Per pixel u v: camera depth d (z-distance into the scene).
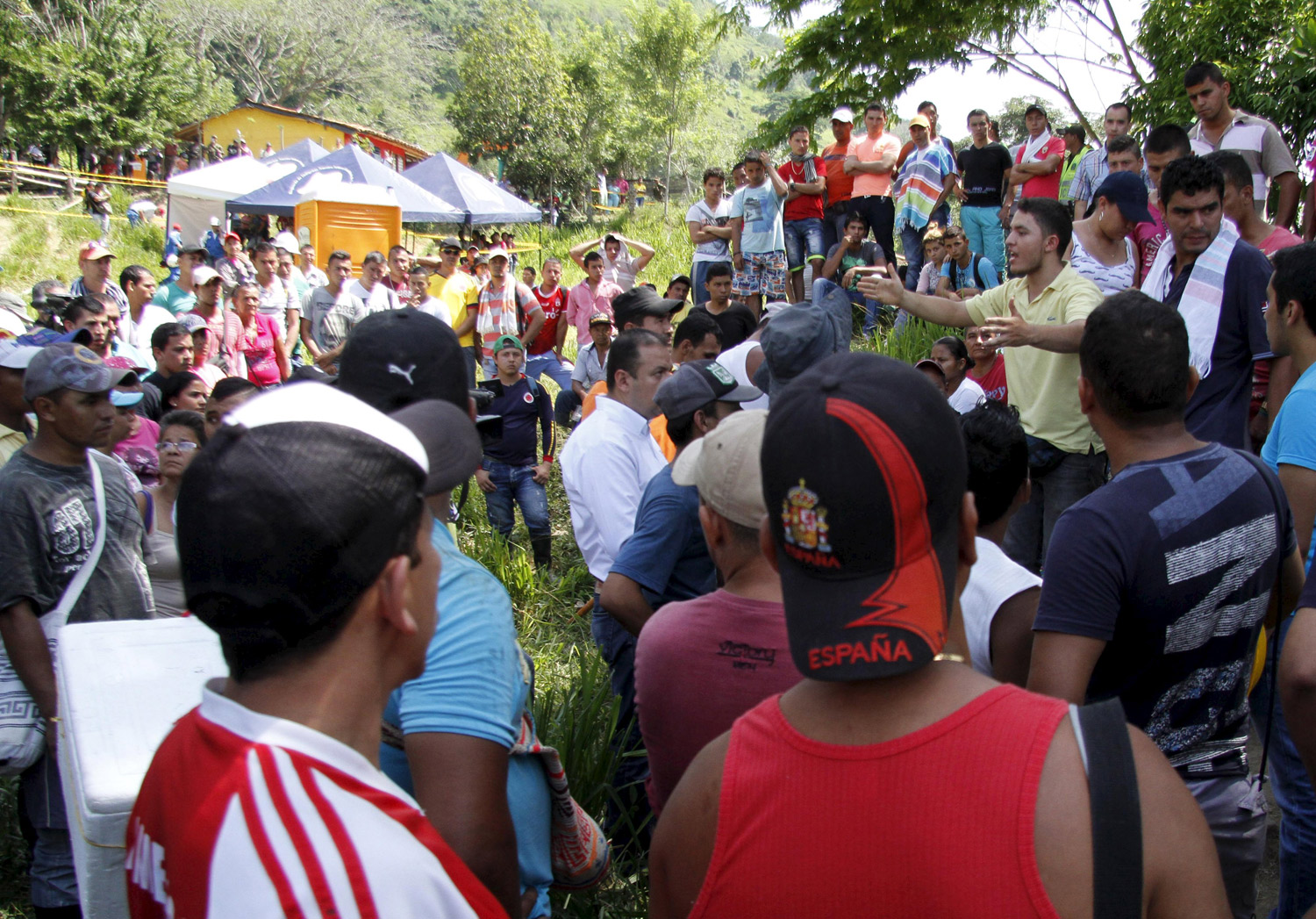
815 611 1.15
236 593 1.07
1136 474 2.09
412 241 26.89
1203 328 3.68
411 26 83.38
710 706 2.10
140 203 27.23
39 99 38.53
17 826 3.68
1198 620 2.03
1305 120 8.52
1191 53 10.20
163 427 4.05
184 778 1.11
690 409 3.36
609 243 11.28
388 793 1.12
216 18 63.88
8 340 3.82
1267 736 2.28
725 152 43.09
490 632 1.70
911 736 1.14
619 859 3.20
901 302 4.54
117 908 1.67
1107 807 1.07
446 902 1.09
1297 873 2.52
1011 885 1.07
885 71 15.09
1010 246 4.22
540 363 10.12
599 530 3.79
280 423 1.12
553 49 38.69
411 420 1.76
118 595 3.20
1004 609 2.35
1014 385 4.37
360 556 1.10
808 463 1.13
